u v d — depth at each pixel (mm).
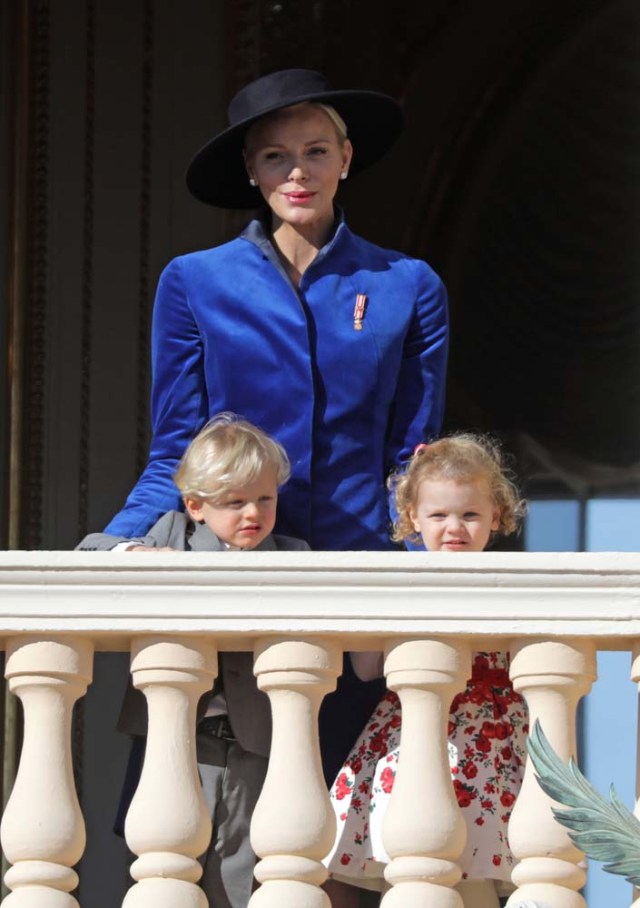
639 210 30188
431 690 13969
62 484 31219
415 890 13633
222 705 16016
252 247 17625
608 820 13383
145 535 16984
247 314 17328
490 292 30594
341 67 31547
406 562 13977
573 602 13875
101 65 32062
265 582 14039
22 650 14172
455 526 16156
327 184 17562
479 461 16375
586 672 13938
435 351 17750
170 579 14086
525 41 30828
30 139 31734
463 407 30312
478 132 30859
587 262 30328
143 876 13836
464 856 14867
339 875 15711
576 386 30078
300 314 17266
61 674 14141
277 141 17453
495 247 30672
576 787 13508
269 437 16516
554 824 13742
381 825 14117
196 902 13750
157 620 14039
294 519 17062
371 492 17281
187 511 16578
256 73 31781
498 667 15781
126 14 32188
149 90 32062
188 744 14070
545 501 29844
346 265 17641
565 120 30672
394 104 17750
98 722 29594
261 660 14078
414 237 30875
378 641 14188
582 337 30172
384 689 17109
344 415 17234
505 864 14891
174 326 17625
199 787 14062
